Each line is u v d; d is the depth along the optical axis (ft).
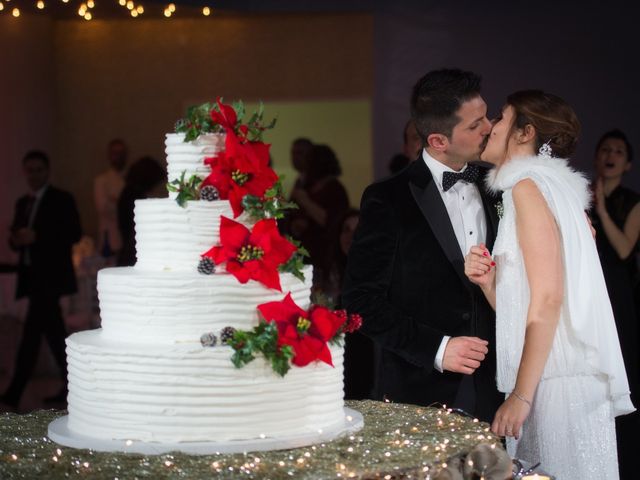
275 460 10.27
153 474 9.78
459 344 12.95
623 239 21.85
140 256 11.69
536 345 11.90
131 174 28.68
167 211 11.28
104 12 36.70
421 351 13.08
